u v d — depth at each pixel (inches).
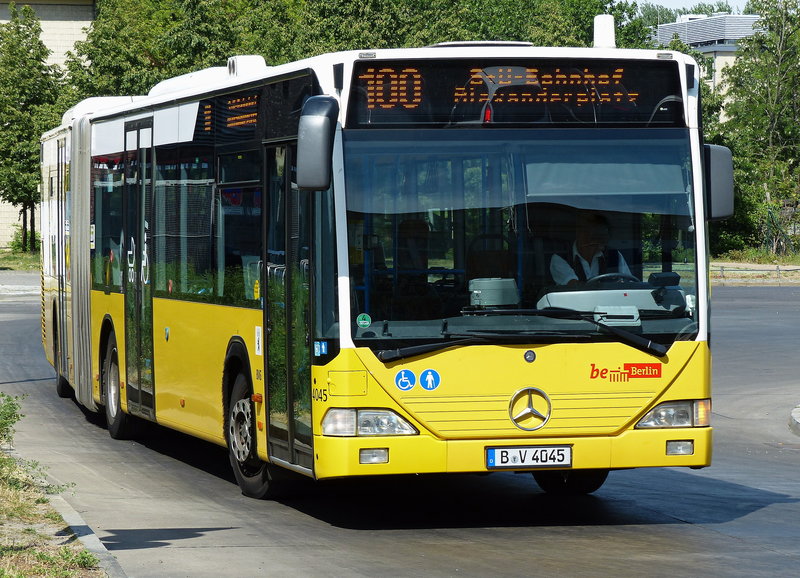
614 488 529.7
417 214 405.7
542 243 411.8
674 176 423.2
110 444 657.0
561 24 3390.7
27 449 628.1
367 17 2603.3
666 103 424.8
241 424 490.3
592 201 416.5
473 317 405.1
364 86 406.9
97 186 708.0
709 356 422.6
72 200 760.3
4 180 2942.9
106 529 425.1
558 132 416.8
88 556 345.1
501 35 3656.5
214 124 515.2
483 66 414.0
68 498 484.4
